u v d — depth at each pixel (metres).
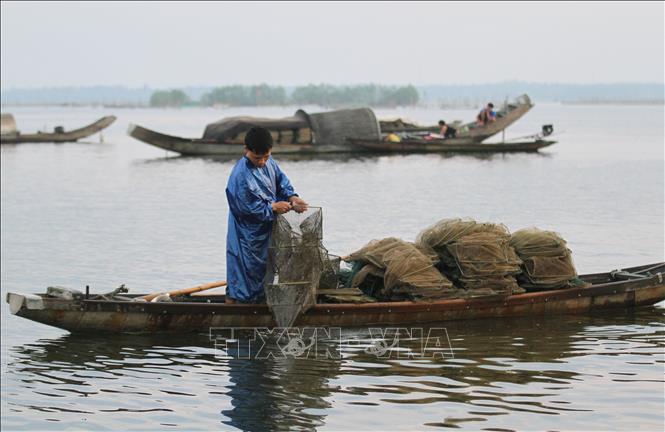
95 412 10.14
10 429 9.63
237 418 9.84
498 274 13.89
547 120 141.12
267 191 13.06
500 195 31.62
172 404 10.32
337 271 14.11
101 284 17.73
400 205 28.92
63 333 13.73
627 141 69.12
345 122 52.03
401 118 61.59
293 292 12.78
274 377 11.16
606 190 33.00
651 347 12.39
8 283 17.92
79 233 24.16
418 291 13.59
